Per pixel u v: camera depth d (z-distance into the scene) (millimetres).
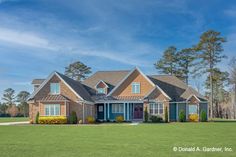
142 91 54031
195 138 24141
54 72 50156
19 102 111688
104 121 53844
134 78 54438
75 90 49656
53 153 17203
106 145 20219
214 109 85625
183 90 56562
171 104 54156
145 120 51438
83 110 49062
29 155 16594
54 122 46969
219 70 75375
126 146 19734
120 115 54344
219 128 34562
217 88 85062
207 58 74938
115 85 57500
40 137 25234
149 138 24234
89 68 92000
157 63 85250
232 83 80750
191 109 53969
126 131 30766
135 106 55125
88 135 26750
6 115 104000
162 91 51719
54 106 48469
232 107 81125
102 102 53469
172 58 83688
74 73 91188
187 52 82500
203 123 46250
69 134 27766
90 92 57375
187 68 83625
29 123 48094
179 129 33156
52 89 49875
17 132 30156
